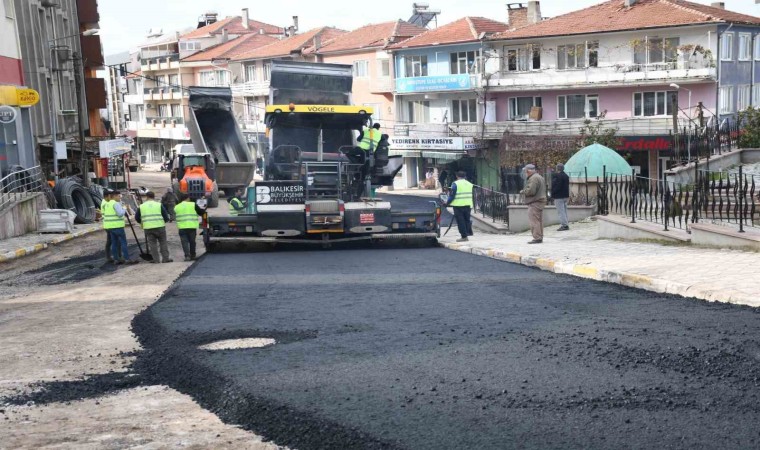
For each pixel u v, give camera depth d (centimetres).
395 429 607
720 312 984
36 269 1972
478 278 1440
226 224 2084
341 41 7156
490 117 5681
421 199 4500
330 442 592
